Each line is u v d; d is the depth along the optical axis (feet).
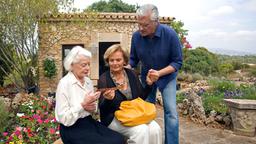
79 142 10.23
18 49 34.40
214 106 23.94
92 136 10.30
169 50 12.85
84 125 10.46
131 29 40.50
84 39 39.50
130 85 11.69
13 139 14.99
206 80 45.16
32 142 15.34
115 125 11.12
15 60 35.17
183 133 20.43
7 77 40.01
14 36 33.68
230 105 20.98
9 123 17.46
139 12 11.99
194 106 24.16
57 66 39.06
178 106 26.96
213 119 22.59
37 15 34.50
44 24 37.47
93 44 39.63
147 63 13.39
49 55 38.75
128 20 39.78
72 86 10.28
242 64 75.56
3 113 17.01
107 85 11.37
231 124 21.89
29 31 34.55
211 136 19.80
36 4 32.99
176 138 13.28
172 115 13.20
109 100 11.27
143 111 10.86
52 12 35.09
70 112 9.97
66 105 10.15
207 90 31.96
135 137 10.66
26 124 17.57
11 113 18.80
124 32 40.34
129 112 10.87
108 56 11.30
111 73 11.58
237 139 19.24
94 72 39.58
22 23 33.55
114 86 11.40
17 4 32.55
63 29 38.68
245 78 55.93
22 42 34.22
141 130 10.64
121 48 11.41
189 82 45.21
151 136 10.98
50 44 38.58
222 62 71.31
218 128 21.79
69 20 38.06
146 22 11.91
